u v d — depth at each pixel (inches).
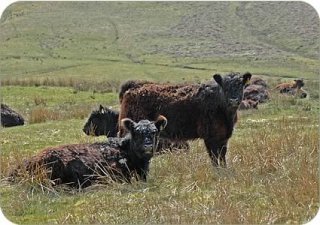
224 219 439.8
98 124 755.4
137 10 4037.9
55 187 521.7
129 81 654.5
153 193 507.5
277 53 3058.6
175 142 632.4
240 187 506.9
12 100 1310.3
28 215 475.2
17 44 3395.7
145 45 3408.0
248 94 1151.0
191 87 635.5
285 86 1334.9
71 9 4101.9
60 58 3014.3
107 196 502.9
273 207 462.6
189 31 3622.0
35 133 831.7
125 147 553.6
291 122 858.1
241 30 3523.6
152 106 633.0
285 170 536.1
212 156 614.5
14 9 4028.1
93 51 3275.1
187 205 470.6
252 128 814.5
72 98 1341.0
